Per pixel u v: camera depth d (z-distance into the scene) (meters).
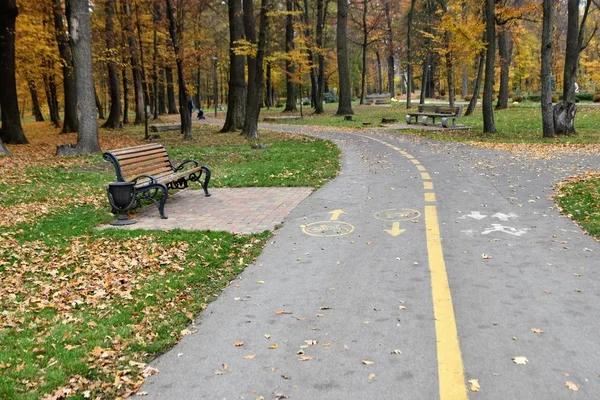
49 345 3.91
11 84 21.52
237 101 25.22
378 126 25.62
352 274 5.25
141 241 6.79
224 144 19.53
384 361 3.52
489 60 19.48
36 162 15.52
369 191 9.41
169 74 42.94
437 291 4.69
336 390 3.20
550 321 4.02
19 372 3.49
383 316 4.24
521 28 28.61
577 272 5.03
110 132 28.84
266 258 5.95
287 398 3.14
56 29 25.64
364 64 47.78
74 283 5.32
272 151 16.53
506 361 3.46
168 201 9.54
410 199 8.55
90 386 3.35
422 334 3.89
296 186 10.44
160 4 26.53
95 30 29.17
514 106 35.72
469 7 30.12
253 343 3.89
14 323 4.37
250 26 24.53
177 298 4.84
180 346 3.90
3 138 21.78
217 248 6.33
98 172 13.72
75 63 17.42
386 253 5.84
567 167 11.05
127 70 39.41
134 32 29.02
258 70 20.98
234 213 8.26
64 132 29.00
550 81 17.81
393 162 12.92
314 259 5.79
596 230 6.31
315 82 48.44
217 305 4.67
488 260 5.46
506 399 3.03
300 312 4.41
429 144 16.89
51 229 7.63
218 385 3.33
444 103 46.03
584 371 3.30
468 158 13.10
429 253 5.75
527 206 7.77
